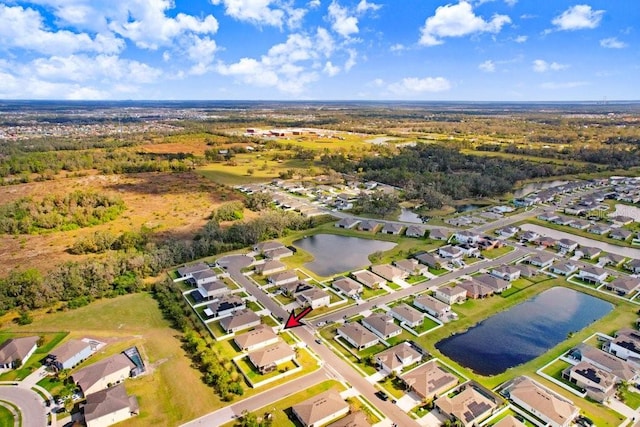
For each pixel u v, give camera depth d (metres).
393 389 72.69
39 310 100.00
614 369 74.75
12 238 147.38
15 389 72.81
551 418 63.56
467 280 112.00
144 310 100.06
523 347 85.94
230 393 70.81
